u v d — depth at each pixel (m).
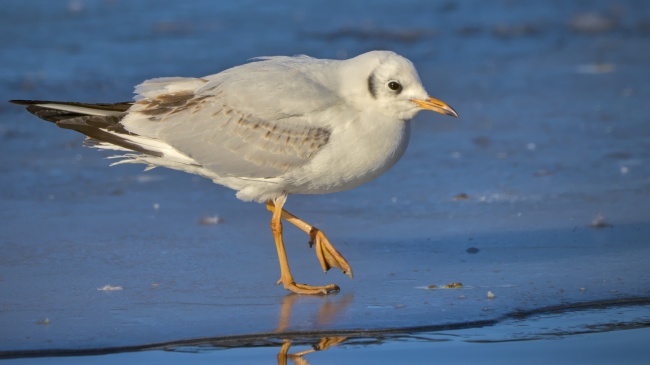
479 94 21.34
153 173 16.92
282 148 11.70
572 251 12.74
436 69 23.48
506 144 17.83
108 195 15.60
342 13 27.56
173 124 11.99
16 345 9.83
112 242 13.33
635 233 13.36
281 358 9.74
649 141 17.69
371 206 14.96
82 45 23.69
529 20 27.97
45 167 16.84
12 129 18.88
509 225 13.85
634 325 10.51
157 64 22.33
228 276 12.07
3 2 26.66
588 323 10.55
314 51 24.02
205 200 15.51
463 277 11.89
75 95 20.30
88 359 9.62
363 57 11.68
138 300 11.18
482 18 28.00
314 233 12.11
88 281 11.81
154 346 9.94
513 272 12.02
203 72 21.77
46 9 26.28
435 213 14.52
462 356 9.77
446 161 17.03
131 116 12.04
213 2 27.78
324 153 11.58
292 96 11.70
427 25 26.95
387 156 11.68
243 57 23.00
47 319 10.55
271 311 10.87
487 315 10.70
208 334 10.18
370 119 11.56
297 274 12.20
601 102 20.45
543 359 9.67
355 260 12.60
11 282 11.72
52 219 14.29
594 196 14.96
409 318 10.61
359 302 11.13
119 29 25.03
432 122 19.41
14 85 20.75
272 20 26.47
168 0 27.73
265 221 14.52
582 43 26.11
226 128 11.90
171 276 12.04
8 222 14.08
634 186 15.37
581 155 17.02
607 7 29.31
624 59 24.33
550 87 21.80
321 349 9.96
